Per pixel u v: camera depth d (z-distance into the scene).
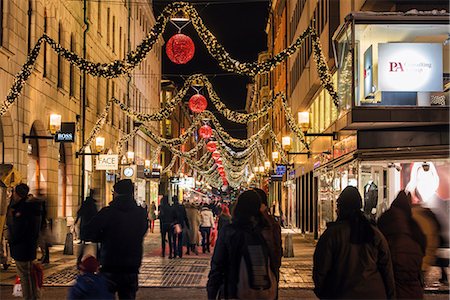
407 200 7.92
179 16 18.53
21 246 10.55
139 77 53.44
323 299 6.20
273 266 6.34
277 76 57.69
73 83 30.61
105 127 38.16
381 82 16.27
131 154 40.53
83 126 31.98
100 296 7.09
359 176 17.83
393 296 6.16
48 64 25.95
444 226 15.47
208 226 24.44
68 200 29.84
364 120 16.12
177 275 16.66
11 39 21.42
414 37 16.50
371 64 16.38
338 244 6.07
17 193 10.67
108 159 30.47
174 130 88.31
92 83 34.81
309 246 26.94
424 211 10.87
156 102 67.56
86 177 33.41
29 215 10.60
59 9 27.62
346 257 6.04
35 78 23.98
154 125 63.84
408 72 16.25
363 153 17.70
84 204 13.97
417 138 17.00
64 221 26.88
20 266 10.59
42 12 25.17
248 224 6.30
